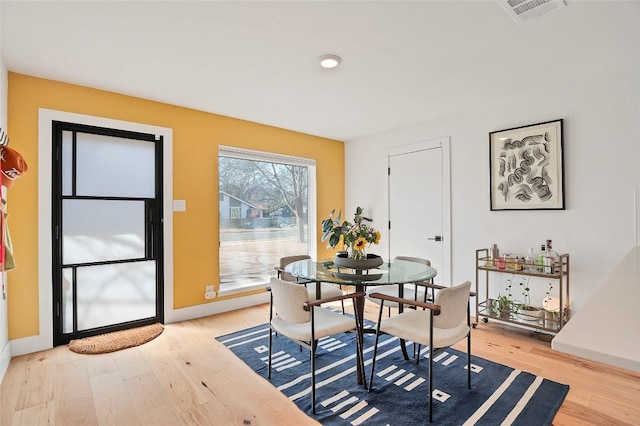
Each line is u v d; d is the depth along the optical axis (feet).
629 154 8.69
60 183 9.27
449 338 6.38
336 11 6.10
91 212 9.77
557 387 7.02
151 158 10.82
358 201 16.03
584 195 9.41
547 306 9.73
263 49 7.50
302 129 14.44
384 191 14.85
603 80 9.06
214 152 12.16
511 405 6.37
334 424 5.85
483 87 9.88
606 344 2.07
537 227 10.30
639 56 8.07
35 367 7.89
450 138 12.48
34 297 8.75
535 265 9.72
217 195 12.24
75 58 7.84
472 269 11.85
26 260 8.64
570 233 9.66
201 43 7.21
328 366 8.07
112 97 9.98
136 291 10.55
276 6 5.94
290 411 6.25
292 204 14.98
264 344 9.36
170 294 11.07
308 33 6.86
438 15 6.26
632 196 8.65
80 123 9.43
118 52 7.57
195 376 7.54
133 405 6.41
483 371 7.75
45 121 8.90
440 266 12.79
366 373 7.74
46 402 6.49
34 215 8.75
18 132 8.53
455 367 7.96
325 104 11.25
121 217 10.29
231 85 9.54
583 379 7.39
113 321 10.14
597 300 2.99
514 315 10.16
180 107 11.36
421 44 7.34
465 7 6.02
